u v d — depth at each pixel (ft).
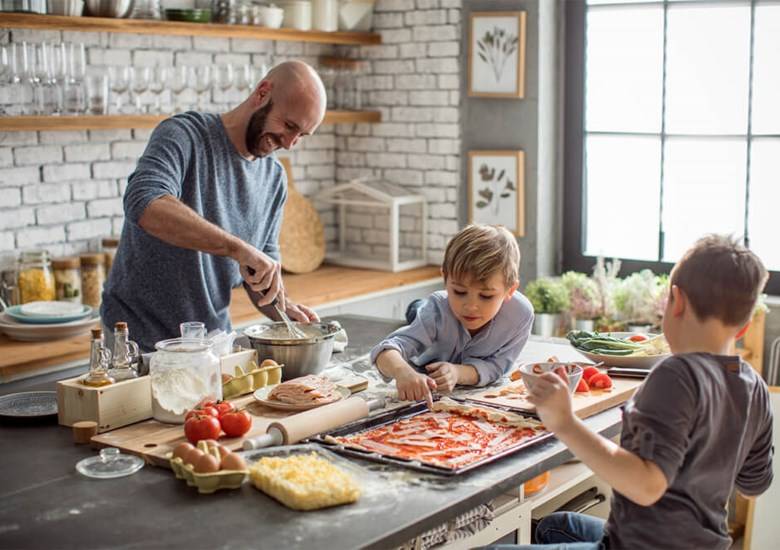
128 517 6.08
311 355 8.85
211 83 14.64
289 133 9.64
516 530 8.65
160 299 9.78
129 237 9.77
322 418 7.37
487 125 16.22
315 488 6.18
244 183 9.98
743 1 14.38
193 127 9.59
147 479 6.70
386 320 11.71
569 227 16.34
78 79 13.07
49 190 13.80
